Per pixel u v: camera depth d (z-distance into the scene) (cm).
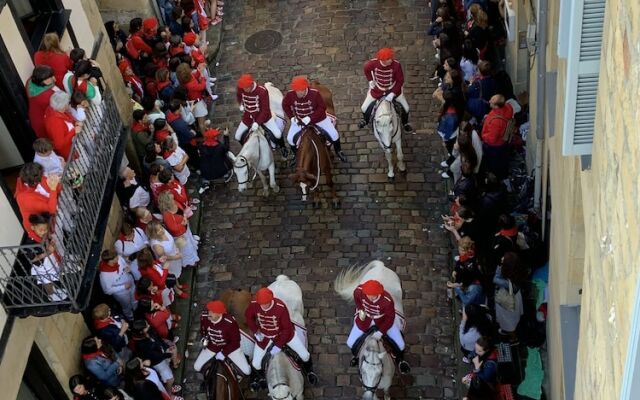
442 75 1451
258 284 1256
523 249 1099
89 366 984
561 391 837
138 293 1066
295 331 1036
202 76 1513
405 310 1189
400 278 1233
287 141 1455
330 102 1398
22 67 972
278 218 1354
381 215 1332
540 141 1115
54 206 830
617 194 379
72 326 997
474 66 1420
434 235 1291
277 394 933
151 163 1238
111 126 1090
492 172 1229
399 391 1090
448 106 1294
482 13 1422
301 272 1263
